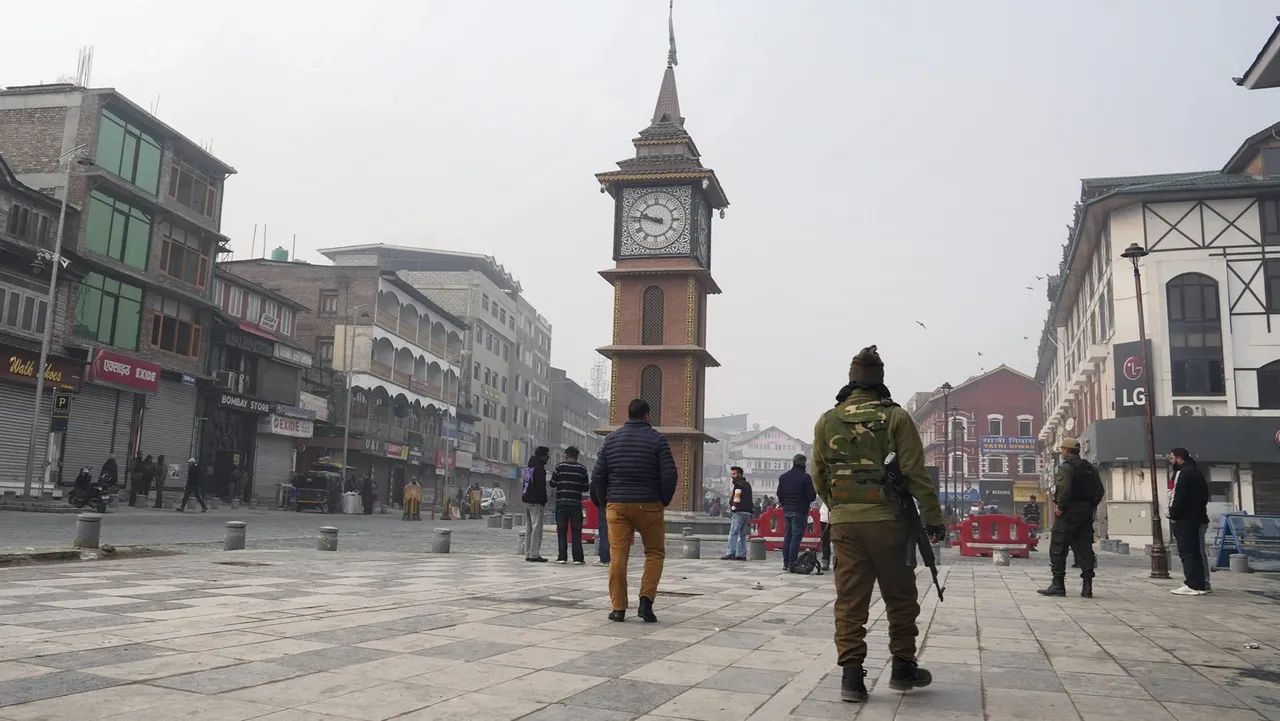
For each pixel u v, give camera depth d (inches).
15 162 1131.9
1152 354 1251.2
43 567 377.7
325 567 437.7
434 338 2313.0
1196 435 1194.6
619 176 1065.5
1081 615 334.3
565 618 276.8
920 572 575.8
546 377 3472.0
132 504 1095.6
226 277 1455.5
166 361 1267.2
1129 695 183.8
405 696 163.6
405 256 2736.2
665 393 1019.3
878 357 196.1
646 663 205.5
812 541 722.8
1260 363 1214.3
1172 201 1280.8
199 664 182.5
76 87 1138.0
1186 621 319.3
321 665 187.5
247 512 1226.6
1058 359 2142.0
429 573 424.8
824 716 160.9
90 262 1103.6
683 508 1000.9
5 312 994.7
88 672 171.0
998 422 2834.6
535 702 163.0
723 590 398.3
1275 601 407.8
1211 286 1249.4
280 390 1556.3
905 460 179.9
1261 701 180.4
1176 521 443.5
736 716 157.8
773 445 5418.3
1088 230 1416.1
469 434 2546.8
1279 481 1180.5
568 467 541.3
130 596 285.6
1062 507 416.2
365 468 1871.3
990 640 262.4
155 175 1249.4
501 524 1235.9
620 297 1054.4
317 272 1887.3
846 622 177.5
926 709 167.8
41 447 1038.4
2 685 158.6
